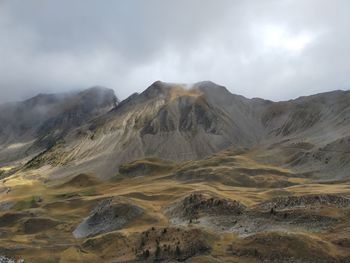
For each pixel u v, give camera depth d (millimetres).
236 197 150250
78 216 168125
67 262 113438
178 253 105062
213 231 115062
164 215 141375
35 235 148250
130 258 108812
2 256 109938
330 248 95875
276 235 100938
